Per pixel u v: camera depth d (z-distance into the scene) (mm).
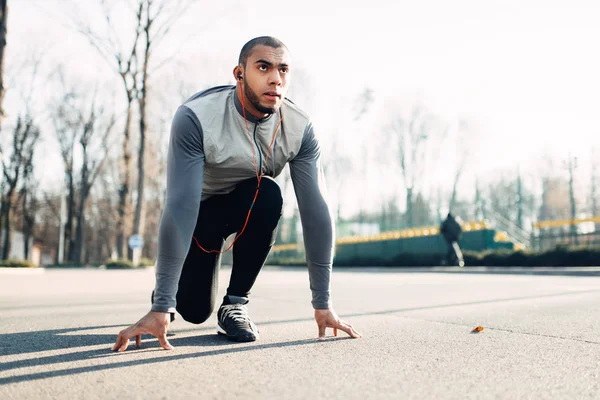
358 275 11203
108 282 8453
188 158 1929
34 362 1687
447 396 1278
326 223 2150
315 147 2217
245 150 2059
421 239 18562
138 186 17328
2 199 30844
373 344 2025
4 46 11305
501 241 17625
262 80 1921
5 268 13570
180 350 1900
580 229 16250
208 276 2270
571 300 3908
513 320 2764
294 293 5152
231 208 2223
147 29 16469
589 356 1783
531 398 1264
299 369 1576
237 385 1385
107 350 1907
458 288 5719
